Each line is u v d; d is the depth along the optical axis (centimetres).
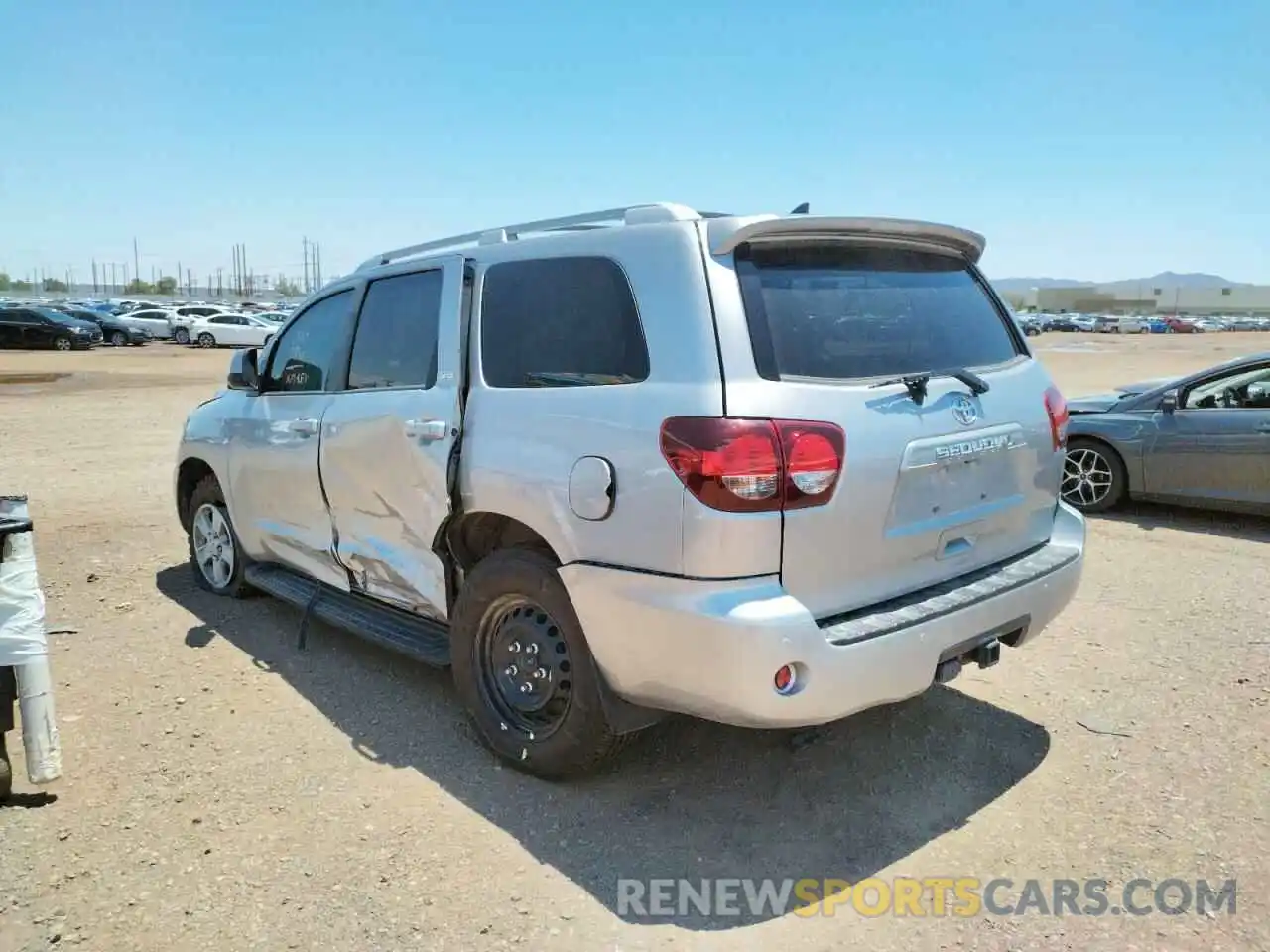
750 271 313
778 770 371
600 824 332
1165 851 316
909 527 322
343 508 446
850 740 396
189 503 612
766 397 292
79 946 267
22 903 286
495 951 267
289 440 478
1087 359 3659
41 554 679
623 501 306
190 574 633
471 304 380
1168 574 639
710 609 285
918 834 328
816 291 326
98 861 307
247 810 339
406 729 405
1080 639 514
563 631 337
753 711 286
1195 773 367
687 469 289
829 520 298
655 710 337
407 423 393
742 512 285
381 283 443
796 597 296
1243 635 517
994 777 366
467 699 379
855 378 317
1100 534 765
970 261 400
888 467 310
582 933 275
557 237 357
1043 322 9075
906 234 355
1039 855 315
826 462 294
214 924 277
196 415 589
